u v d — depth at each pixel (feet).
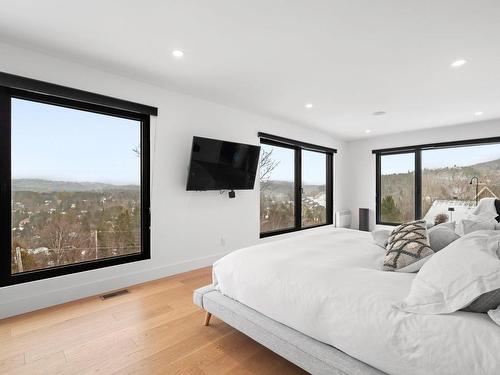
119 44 7.04
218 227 12.08
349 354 4.01
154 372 5.01
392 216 17.93
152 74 8.91
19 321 6.85
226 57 7.70
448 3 5.30
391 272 5.32
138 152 9.98
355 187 19.58
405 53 7.32
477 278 3.51
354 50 7.21
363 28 6.20
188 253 11.01
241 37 6.66
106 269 8.89
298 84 9.57
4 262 7.19
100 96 8.52
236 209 12.82
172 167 10.48
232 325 5.75
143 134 9.89
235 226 12.78
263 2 5.37
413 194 17.01
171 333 6.35
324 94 10.54
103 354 5.53
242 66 8.25
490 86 9.57
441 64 7.93
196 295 6.72
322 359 4.19
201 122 11.30
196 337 6.19
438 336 3.30
